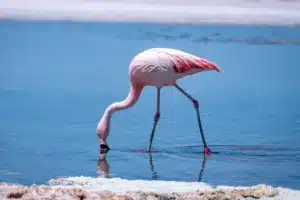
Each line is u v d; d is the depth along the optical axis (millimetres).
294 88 19297
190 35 32094
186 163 11758
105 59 24203
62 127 14500
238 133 14055
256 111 16219
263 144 13109
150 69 12453
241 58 24578
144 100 17688
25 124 14711
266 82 20156
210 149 12766
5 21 39281
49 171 11156
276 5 48625
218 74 21438
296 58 24688
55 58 24516
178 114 16000
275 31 34594
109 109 12641
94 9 45938
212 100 17594
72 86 19266
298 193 9414
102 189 9625
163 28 35844
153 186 9891
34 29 34844
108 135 13375
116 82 19953
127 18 41875
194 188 9773
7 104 16781
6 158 11992
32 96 17797
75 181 10242
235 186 10188
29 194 8820
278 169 11359
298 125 14781
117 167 11477
